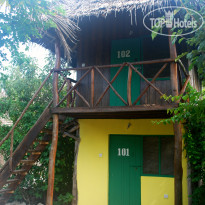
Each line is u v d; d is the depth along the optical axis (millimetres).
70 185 7820
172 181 6047
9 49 5316
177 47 6277
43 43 7098
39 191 7492
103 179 6609
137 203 6270
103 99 6805
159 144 6336
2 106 8531
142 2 5211
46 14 5078
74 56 8883
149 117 6281
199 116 3404
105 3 6047
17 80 9039
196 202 5125
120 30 6965
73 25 6047
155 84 6332
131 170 6473
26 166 6348
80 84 7055
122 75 6738
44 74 9383
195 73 8359
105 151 6727
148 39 6672
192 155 5309
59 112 5777
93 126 6949
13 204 7391
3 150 8227
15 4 4738
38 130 6008
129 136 6645
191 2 3947
